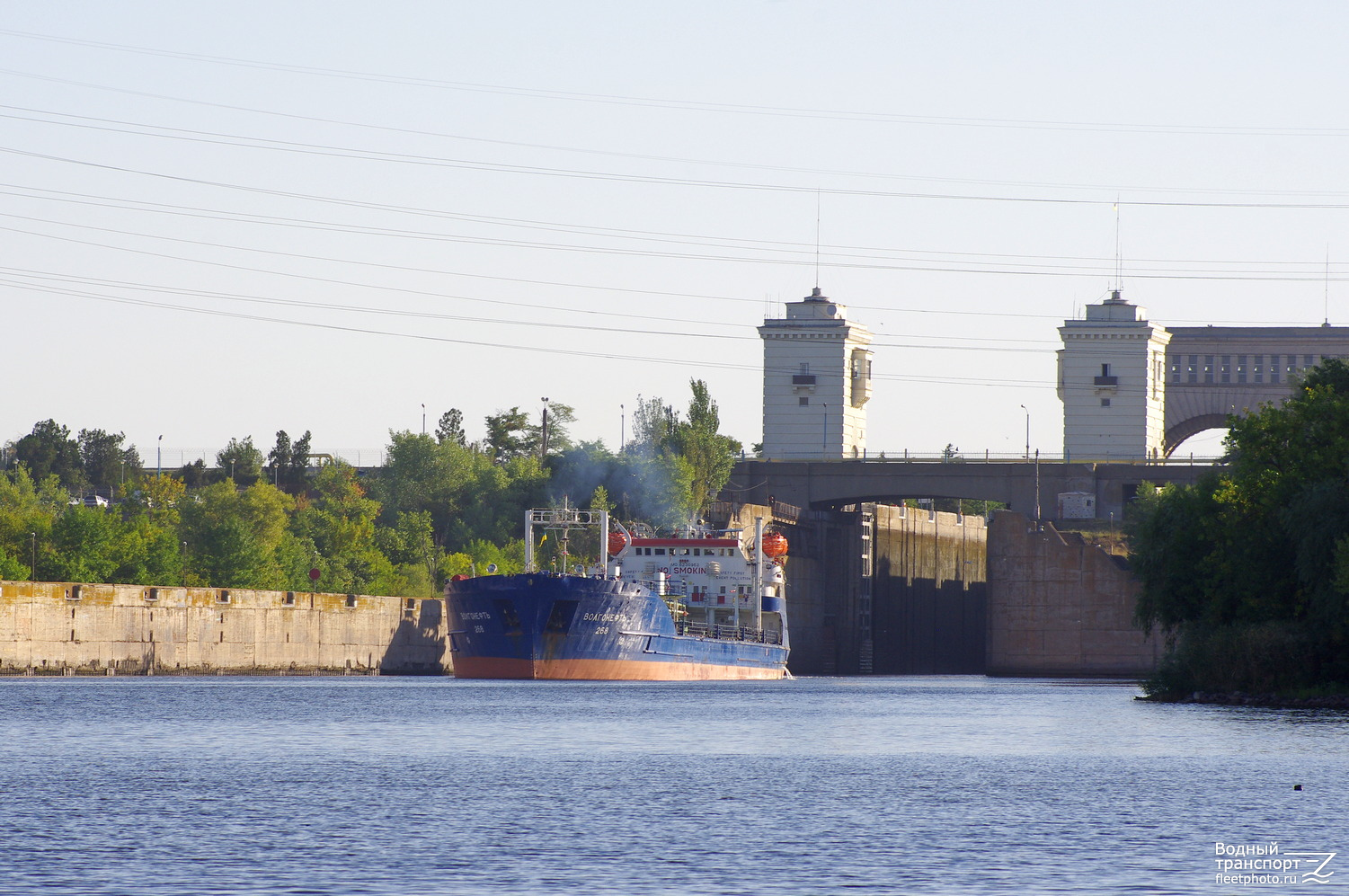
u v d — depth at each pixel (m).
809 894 132.88
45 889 134.50
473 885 136.50
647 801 189.00
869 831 164.88
